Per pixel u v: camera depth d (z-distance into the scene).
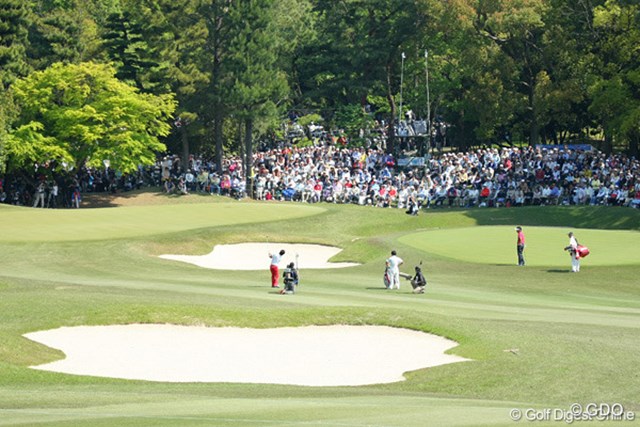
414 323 39.12
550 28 120.50
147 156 113.75
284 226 87.62
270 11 120.56
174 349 36.34
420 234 78.19
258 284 56.53
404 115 145.38
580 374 29.91
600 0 118.31
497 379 29.84
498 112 124.62
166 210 92.12
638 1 109.44
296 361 34.53
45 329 38.94
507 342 34.91
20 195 108.88
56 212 88.06
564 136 141.00
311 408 23.66
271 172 116.25
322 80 142.75
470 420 21.56
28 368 32.12
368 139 133.50
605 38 115.56
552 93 119.56
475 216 96.94
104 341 37.44
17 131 107.50
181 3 119.31
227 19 120.62
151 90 121.62
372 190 107.25
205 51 123.75
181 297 46.44
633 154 118.25
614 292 54.03
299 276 61.44
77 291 47.78
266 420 21.52
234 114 117.31
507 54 126.38
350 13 136.88
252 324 39.94
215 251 74.19
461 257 66.44
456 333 37.22
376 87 135.88
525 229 78.44
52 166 112.12
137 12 121.50
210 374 32.75
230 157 131.25
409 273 62.34
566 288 55.22
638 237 72.50
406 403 25.06
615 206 95.75
